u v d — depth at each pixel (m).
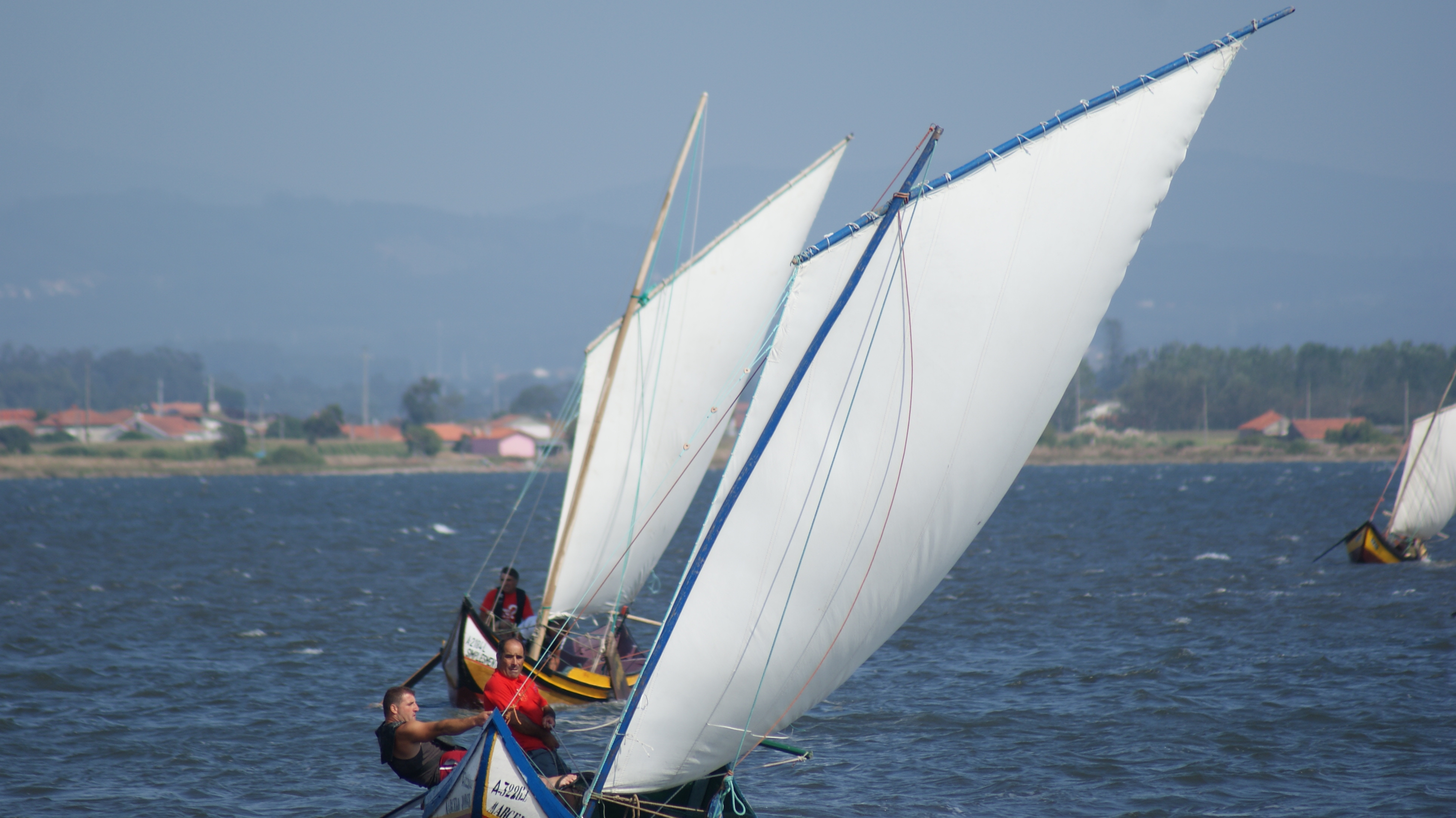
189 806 74.56
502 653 63.69
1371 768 79.81
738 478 48.19
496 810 58.94
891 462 48.62
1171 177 48.62
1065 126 48.19
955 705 100.44
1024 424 49.78
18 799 75.62
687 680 49.09
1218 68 47.88
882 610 50.41
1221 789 76.25
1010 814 72.38
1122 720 94.12
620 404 104.38
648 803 52.03
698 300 104.06
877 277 47.94
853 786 78.50
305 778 80.75
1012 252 48.34
